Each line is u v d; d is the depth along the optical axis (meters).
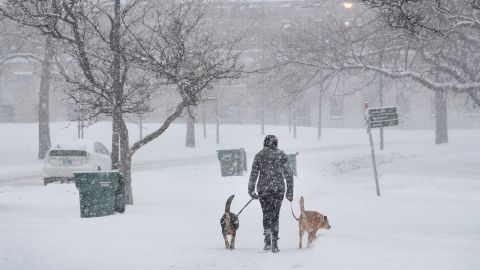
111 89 16.80
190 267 8.99
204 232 12.84
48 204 17.44
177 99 71.88
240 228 13.89
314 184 22.50
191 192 19.94
